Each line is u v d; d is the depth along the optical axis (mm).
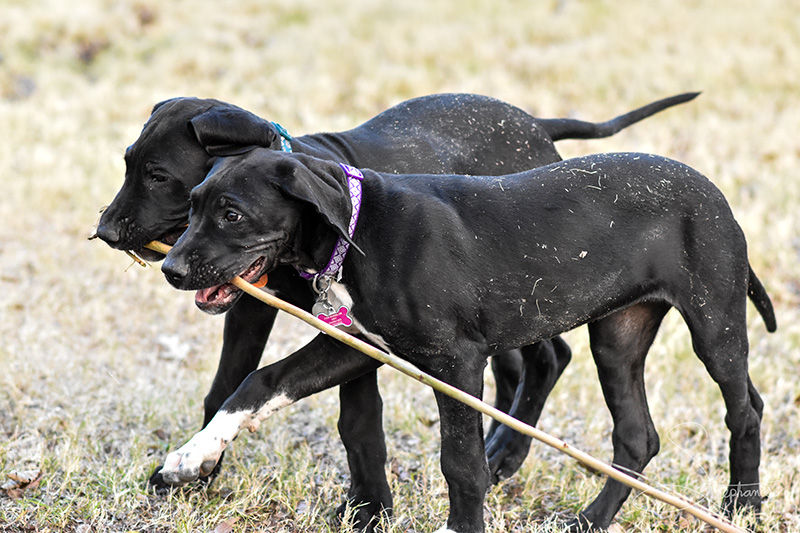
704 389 8148
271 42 19312
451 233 5371
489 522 6184
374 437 6137
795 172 13234
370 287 5293
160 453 7000
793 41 18266
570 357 7387
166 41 19312
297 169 5047
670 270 5715
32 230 11820
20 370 7988
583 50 18234
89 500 6109
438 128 6723
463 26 19844
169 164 5625
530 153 6992
